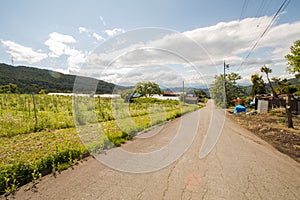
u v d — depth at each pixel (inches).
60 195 104.5
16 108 458.0
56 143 202.5
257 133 290.4
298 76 556.1
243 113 631.2
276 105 668.7
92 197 103.0
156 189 112.2
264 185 118.1
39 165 132.0
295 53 514.0
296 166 150.1
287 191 111.3
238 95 1054.4
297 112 586.9
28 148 186.2
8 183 113.2
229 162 157.6
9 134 239.0
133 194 106.4
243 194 107.6
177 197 103.9
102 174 130.8
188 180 124.0
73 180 121.7
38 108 473.7
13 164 131.7
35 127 268.8
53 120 325.4
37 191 108.4
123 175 130.0
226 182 121.9
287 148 202.4
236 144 217.5
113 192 108.2
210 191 110.4
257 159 165.5
